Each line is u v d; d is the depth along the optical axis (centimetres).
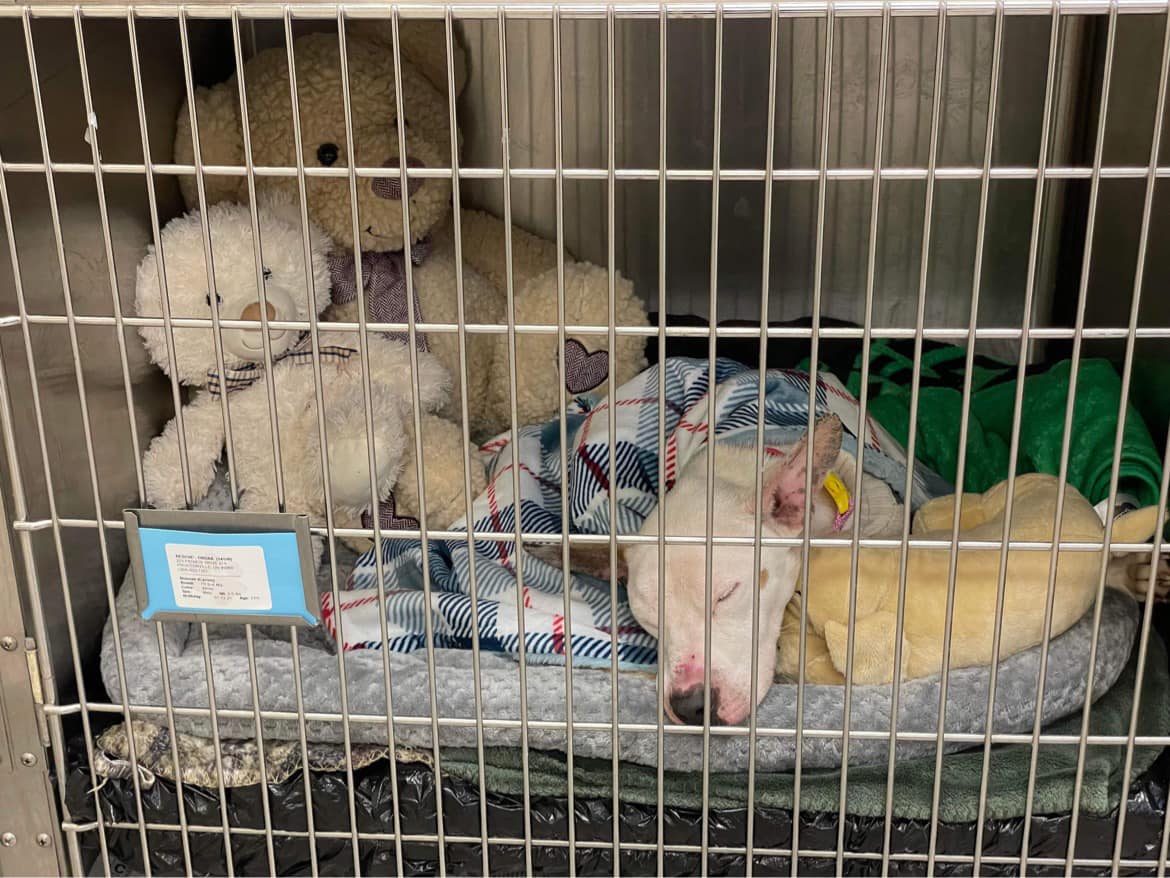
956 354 170
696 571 110
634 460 133
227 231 129
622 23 165
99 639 122
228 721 112
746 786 109
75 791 111
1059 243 171
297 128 92
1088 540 114
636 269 175
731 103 167
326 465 100
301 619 104
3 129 101
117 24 125
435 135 147
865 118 167
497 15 87
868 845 108
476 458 145
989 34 164
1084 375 146
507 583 126
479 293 158
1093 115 162
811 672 116
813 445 97
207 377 132
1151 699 116
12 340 104
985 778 102
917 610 112
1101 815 107
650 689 112
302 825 111
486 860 108
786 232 173
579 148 171
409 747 112
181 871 113
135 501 131
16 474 103
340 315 146
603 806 109
